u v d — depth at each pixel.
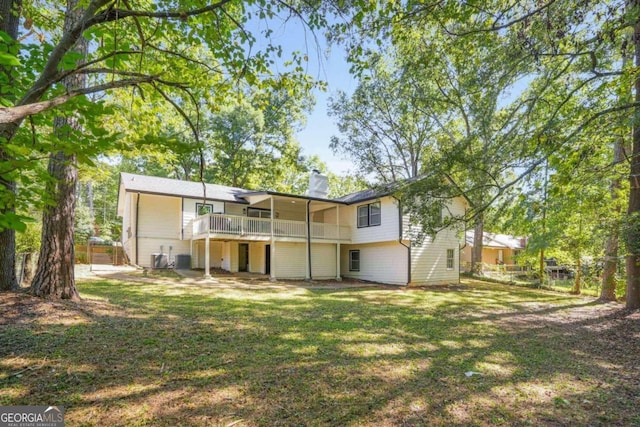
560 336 7.37
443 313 9.59
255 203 19.14
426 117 22.28
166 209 18.75
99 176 13.88
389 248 17.75
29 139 2.45
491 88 7.08
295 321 7.65
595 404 3.99
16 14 3.71
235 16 5.21
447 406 3.81
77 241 22.45
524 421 3.54
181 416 3.31
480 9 5.40
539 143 6.09
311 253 19.06
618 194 10.53
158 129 5.83
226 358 4.92
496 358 5.61
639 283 10.33
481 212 7.94
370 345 5.99
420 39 7.02
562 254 15.59
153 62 4.85
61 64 2.45
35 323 5.54
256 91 5.54
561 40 5.71
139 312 7.25
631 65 7.79
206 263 15.52
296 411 3.53
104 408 3.37
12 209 2.38
